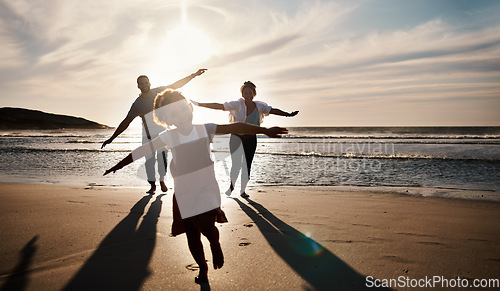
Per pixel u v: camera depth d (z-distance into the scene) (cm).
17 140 3497
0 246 315
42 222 397
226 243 328
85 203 507
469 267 263
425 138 3453
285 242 328
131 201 525
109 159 1352
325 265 271
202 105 551
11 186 674
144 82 538
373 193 597
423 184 727
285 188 671
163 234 354
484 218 409
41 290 230
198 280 244
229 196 582
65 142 3016
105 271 261
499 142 2436
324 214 439
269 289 232
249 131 234
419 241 325
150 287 235
